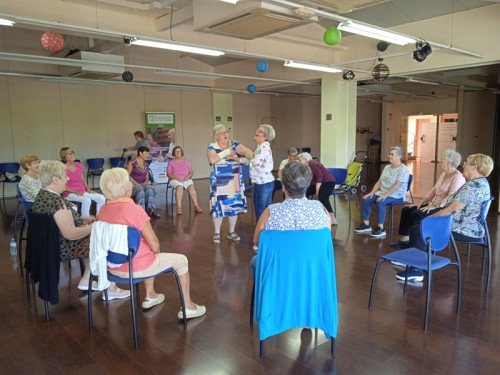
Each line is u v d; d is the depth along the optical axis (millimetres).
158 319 2779
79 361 2268
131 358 2291
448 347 2350
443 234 2609
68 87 9469
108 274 2510
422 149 16594
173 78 10852
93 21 5484
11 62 8586
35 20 3963
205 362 2238
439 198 3770
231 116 12477
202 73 8094
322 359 2246
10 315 2863
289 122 14344
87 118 9820
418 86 12539
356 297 3080
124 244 2336
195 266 3875
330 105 8734
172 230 5340
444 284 3318
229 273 3676
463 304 2936
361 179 10766
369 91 11734
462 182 3576
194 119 11711
